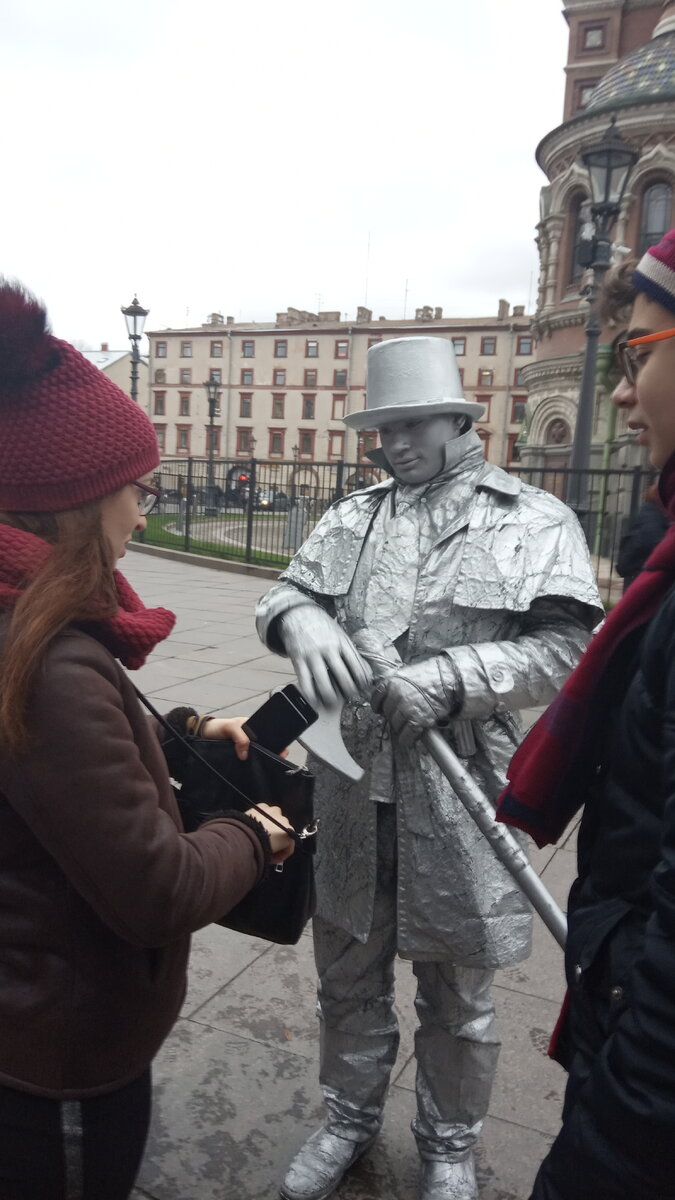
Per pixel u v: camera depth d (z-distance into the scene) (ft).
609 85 68.44
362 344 202.59
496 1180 6.40
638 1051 2.73
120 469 3.52
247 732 4.79
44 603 3.22
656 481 3.93
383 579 5.77
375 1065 6.28
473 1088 6.01
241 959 9.15
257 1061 7.56
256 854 3.96
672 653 2.99
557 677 5.27
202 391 217.77
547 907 4.49
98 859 3.20
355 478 43.93
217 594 34.37
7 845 3.42
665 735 2.89
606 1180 2.81
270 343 210.38
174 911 3.36
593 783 3.71
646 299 3.41
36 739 3.17
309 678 5.14
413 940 5.57
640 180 65.00
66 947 3.47
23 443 3.37
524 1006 8.47
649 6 92.27
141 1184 6.22
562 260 71.51
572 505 31.71
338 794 5.90
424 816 5.51
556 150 70.79
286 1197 5.98
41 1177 3.58
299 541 43.75
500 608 5.34
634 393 3.54
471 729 5.53
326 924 6.09
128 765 3.30
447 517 5.69
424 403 5.50
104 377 3.68
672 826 2.77
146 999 3.71
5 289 3.39
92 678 3.29
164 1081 7.29
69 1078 3.53
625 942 3.24
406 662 5.65
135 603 4.02
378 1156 6.61
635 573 3.98
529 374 75.15
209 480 51.19
